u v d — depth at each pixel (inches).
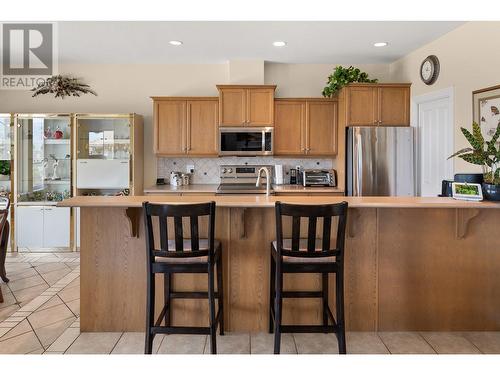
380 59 185.6
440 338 96.7
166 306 94.3
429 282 100.4
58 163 186.5
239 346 92.0
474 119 129.1
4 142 181.0
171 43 161.0
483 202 90.7
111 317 99.5
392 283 100.2
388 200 93.7
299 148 185.3
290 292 92.1
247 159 198.2
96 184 180.7
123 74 195.8
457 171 139.6
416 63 168.6
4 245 136.7
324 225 79.4
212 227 80.5
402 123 171.3
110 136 183.3
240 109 179.8
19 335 97.5
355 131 164.6
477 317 100.7
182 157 197.2
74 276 146.0
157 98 182.2
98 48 168.7
